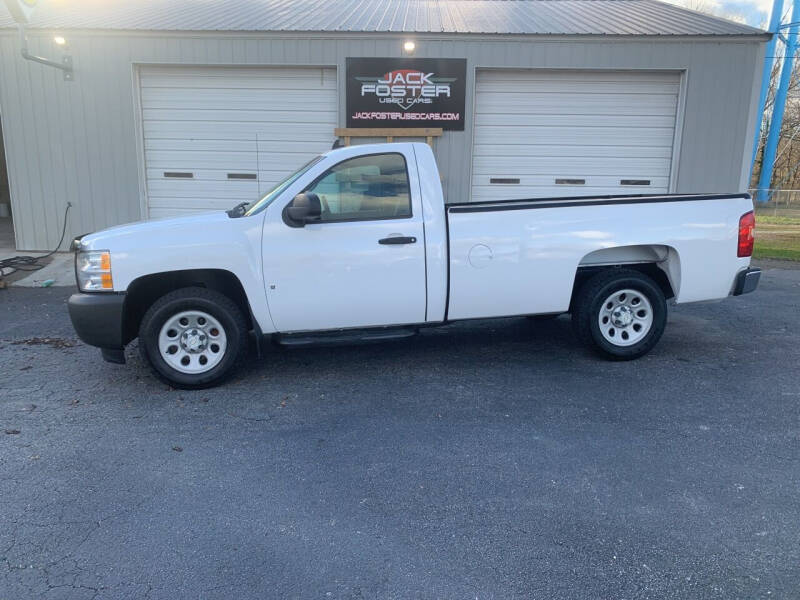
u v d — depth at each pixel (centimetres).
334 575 283
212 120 1153
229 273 515
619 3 1465
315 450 407
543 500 344
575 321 575
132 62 1112
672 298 604
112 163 1147
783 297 881
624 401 485
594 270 579
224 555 298
